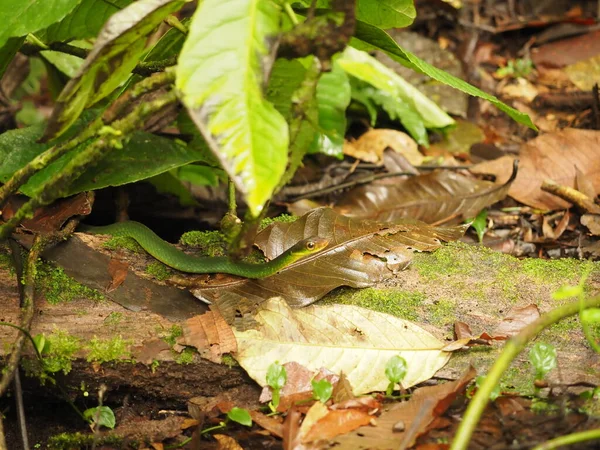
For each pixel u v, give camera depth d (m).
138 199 8.97
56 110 4.89
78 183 6.27
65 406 6.11
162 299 6.03
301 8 5.89
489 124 11.54
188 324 5.71
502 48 13.49
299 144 4.96
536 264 6.54
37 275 6.07
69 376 5.71
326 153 9.45
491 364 5.59
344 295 6.20
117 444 5.48
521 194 8.94
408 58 5.93
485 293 6.21
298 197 9.34
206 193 9.59
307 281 6.10
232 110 4.12
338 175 9.84
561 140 9.09
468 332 5.77
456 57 12.98
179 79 4.16
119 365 5.67
